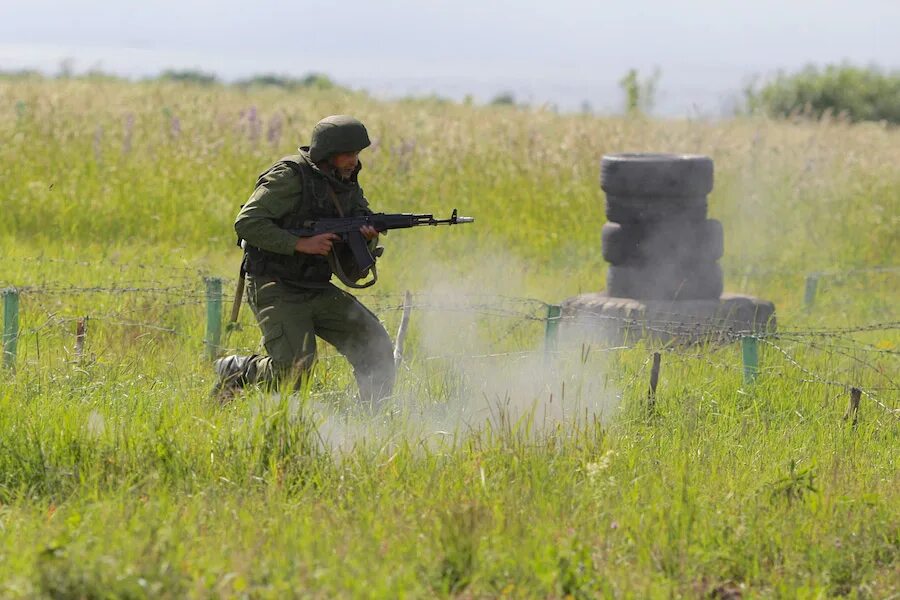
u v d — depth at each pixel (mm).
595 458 20047
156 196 48594
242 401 22766
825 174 61188
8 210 45562
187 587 13867
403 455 19578
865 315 40719
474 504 16828
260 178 22484
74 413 20938
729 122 85500
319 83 151750
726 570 16125
